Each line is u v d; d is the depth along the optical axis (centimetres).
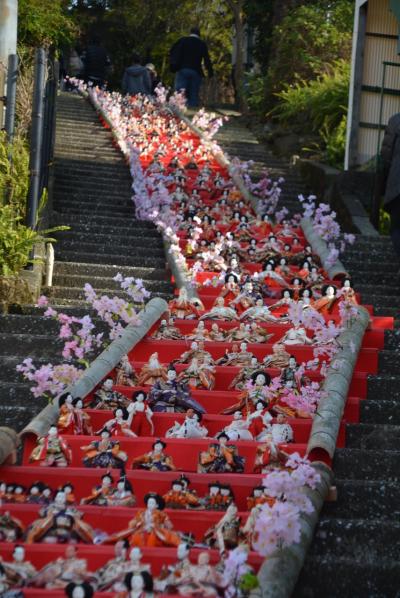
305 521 663
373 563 658
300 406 866
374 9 1811
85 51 2770
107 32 3256
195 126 2231
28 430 798
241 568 580
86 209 1636
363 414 912
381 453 801
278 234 1534
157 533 654
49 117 1548
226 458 781
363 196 1695
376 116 1825
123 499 714
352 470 795
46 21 1822
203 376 954
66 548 634
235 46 3067
